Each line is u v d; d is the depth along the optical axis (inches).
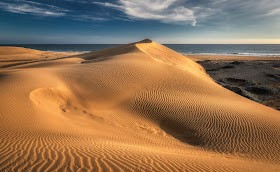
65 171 241.1
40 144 316.5
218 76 1440.7
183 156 335.3
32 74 692.1
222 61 2151.8
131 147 351.3
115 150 315.6
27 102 484.1
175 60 1480.1
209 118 568.4
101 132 447.5
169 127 558.6
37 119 430.9
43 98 546.9
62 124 444.1
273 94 1034.7
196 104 639.1
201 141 488.4
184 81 824.3
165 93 708.0
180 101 655.1
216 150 444.8
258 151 440.1
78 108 588.4
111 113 591.5
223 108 621.9
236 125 536.7
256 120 561.3
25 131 372.2
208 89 786.8
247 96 989.8
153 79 808.9
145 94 693.3
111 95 673.6
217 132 513.7
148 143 431.8
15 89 536.4
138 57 1098.7
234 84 1229.7
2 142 318.3
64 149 300.8
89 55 1540.4
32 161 261.0
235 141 478.0
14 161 260.2
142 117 589.9
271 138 486.6
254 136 494.3
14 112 437.4
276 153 434.0
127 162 274.1
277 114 633.6
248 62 1998.0
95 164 261.1
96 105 623.8
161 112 603.8
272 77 1396.4
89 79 737.0
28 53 2551.7
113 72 812.6
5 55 2218.3
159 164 279.1
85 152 294.8
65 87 650.8
